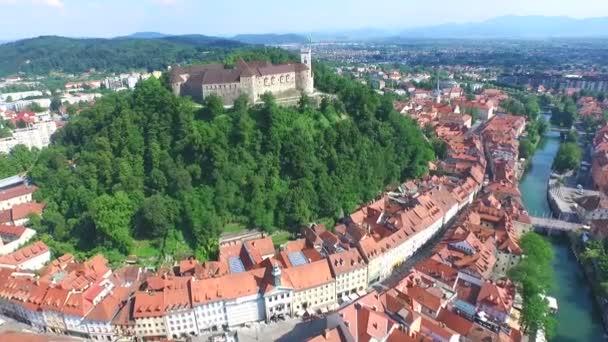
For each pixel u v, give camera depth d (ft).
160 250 622.95
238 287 488.44
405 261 629.10
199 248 623.77
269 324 493.36
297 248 613.11
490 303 464.65
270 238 614.34
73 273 539.29
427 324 424.46
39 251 616.39
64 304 481.46
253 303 490.49
